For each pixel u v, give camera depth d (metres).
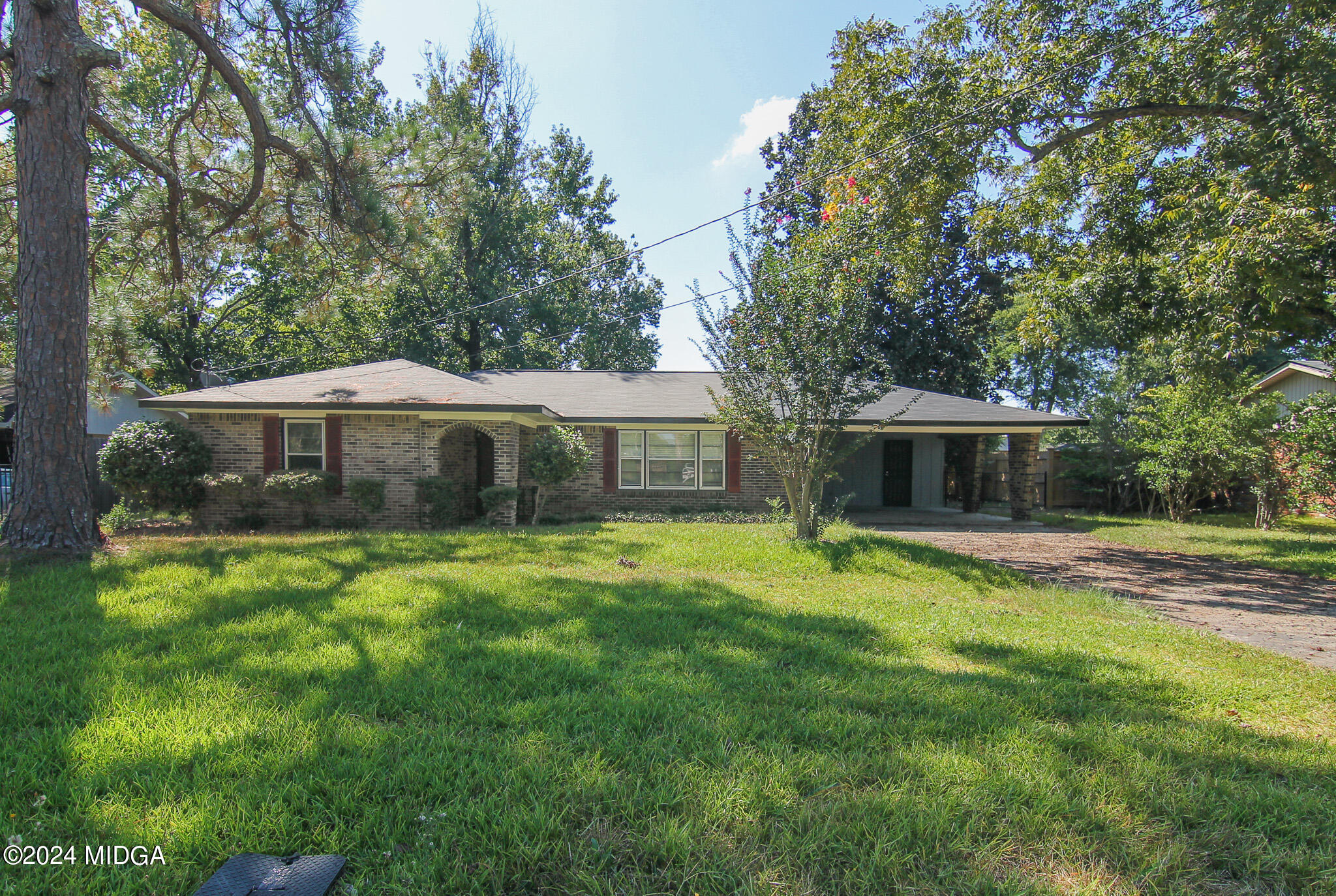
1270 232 8.43
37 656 4.26
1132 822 2.66
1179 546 13.04
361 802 2.64
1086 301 12.27
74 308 7.87
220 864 2.28
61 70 7.80
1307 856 2.49
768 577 8.27
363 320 28.80
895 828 2.54
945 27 12.37
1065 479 24.69
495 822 2.51
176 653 4.32
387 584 6.68
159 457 13.07
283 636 4.79
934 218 13.30
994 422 17.00
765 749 3.17
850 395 10.27
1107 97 11.84
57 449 7.68
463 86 28.92
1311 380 20.09
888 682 4.23
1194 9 10.06
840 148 13.75
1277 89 9.16
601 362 39.06
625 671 4.27
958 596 7.48
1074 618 6.59
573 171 34.44
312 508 14.16
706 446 17.55
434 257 12.99
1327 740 3.71
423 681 3.91
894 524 16.91
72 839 2.38
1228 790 2.96
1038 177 13.62
